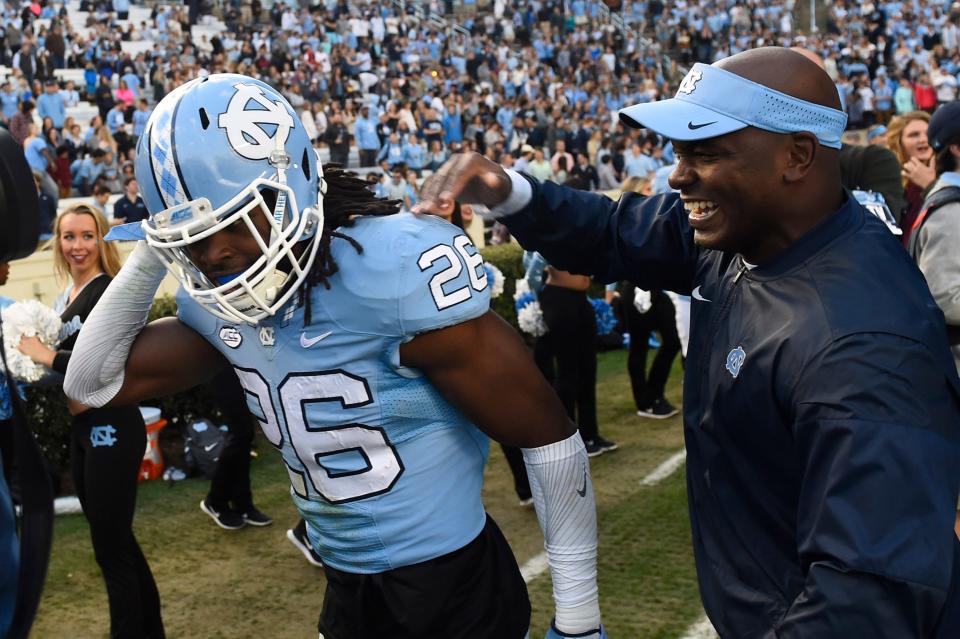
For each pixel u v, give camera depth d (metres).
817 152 1.47
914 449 1.28
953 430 1.36
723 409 1.54
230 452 4.27
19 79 16.05
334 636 1.96
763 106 1.44
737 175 1.47
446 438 1.81
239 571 3.97
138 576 3.11
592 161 19.22
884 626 1.24
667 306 5.82
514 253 7.71
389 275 1.67
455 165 1.81
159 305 5.64
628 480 4.87
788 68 1.46
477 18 25.67
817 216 1.49
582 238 1.93
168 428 5.63
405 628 1.82
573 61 24.84
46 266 7.55
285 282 1.68
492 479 4.93
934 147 2.97
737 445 1.54
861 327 1.37
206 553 4.15
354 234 1.71
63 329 3.24
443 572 1.81
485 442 1.92
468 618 1.83
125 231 1.78
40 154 13.46
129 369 1.96
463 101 20.47
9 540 1.49
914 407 1.32
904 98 22.58
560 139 18.67
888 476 1.27
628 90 24.14
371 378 1.72
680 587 3.61
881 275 1.43
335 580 1.91
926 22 26.84
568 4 26.50
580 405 5.23
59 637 3.45
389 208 1.77
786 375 1.42
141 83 18.39
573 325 4.92
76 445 3.05
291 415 1.79
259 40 20.89
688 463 1.68
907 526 1.26
